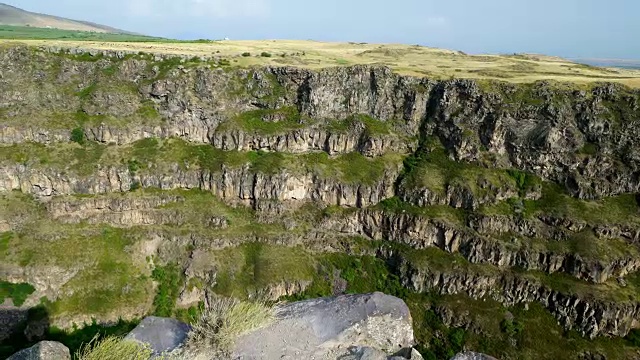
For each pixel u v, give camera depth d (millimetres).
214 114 97562
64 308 72438
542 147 85375
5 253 76750
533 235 79938
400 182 91250
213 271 79250
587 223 78188
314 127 96500
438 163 92500
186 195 90750
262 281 77938
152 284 79125
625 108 84812
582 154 84250
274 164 92438
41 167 85250
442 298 77125
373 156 95750
